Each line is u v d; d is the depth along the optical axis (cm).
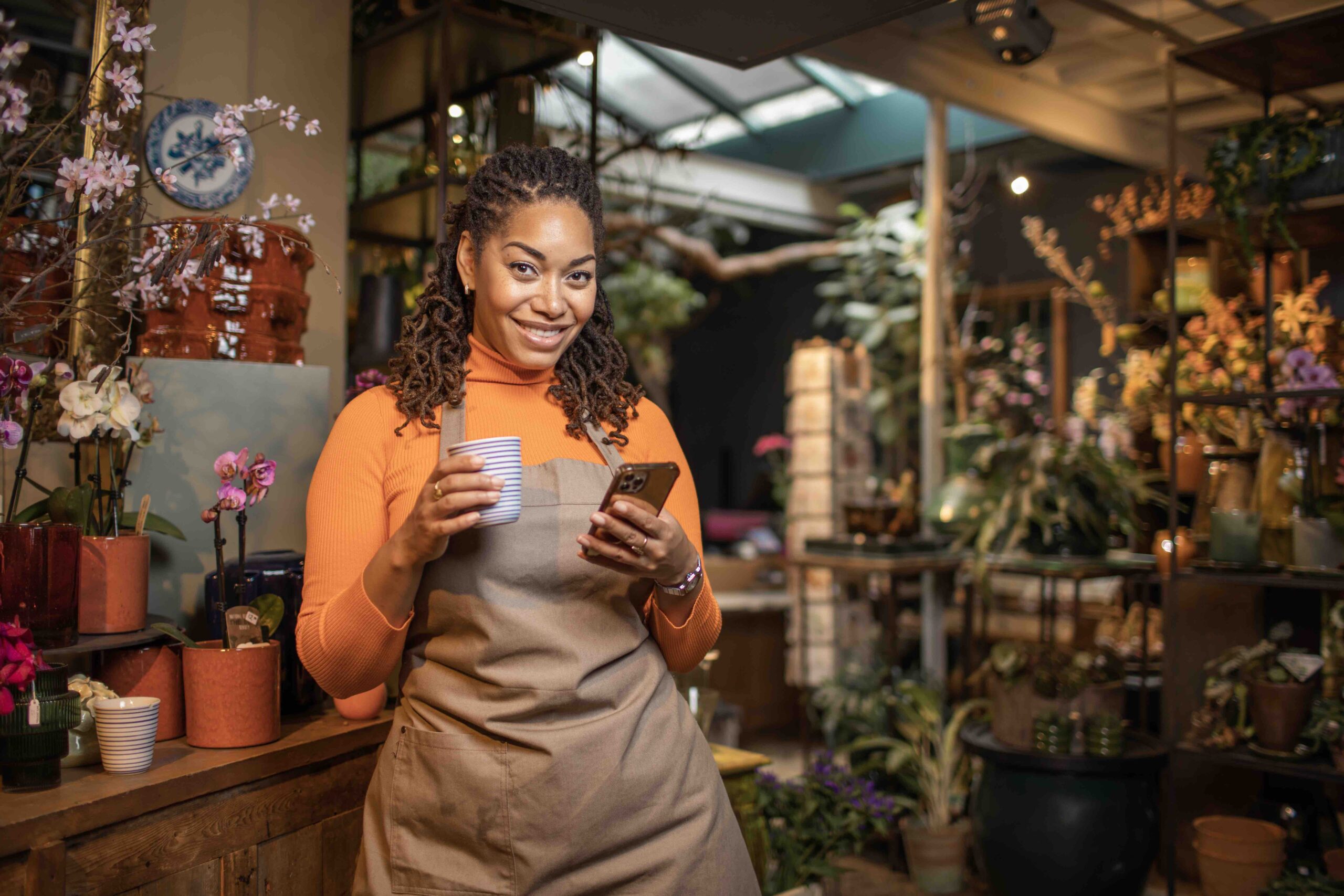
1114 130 455
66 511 155
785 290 939
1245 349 290
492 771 113
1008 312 619
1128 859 271
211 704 147
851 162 668
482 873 114
